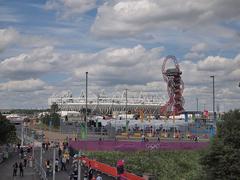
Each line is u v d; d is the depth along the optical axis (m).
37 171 74.31
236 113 41.41
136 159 83.19
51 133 161.50
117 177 59.16
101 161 75.38
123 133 144.75
